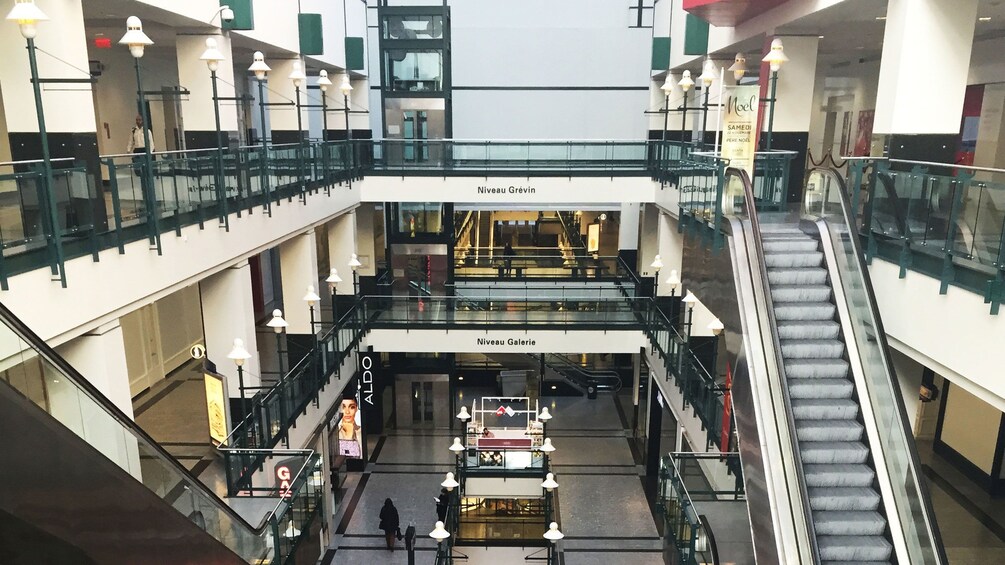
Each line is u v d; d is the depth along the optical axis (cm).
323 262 2744
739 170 857
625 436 2108
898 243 773
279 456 1042
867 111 1772
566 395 2480
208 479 1151
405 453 1988
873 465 707
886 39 867
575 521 1619
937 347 687
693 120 2153
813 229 884
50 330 654
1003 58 1245
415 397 2169
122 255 771
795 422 726
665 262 1853
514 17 2367
